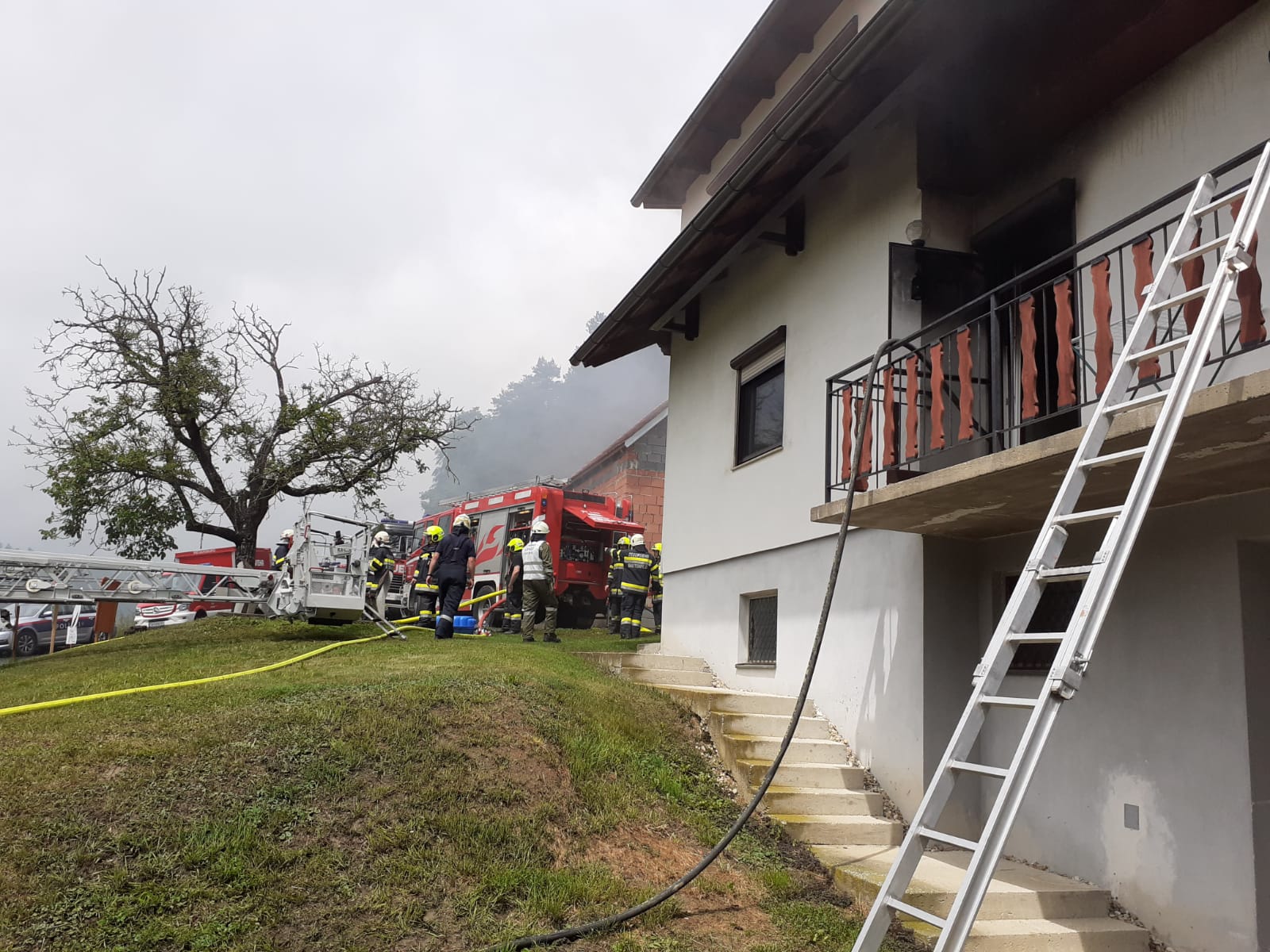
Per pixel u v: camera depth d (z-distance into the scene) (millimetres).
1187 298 3863
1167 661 5539
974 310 7445
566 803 5707
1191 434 4250
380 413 17766
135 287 16078
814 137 7461
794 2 10758
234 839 4566
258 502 16859
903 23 5996
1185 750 5344
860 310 8039
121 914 3945
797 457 8828
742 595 9781
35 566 10367
